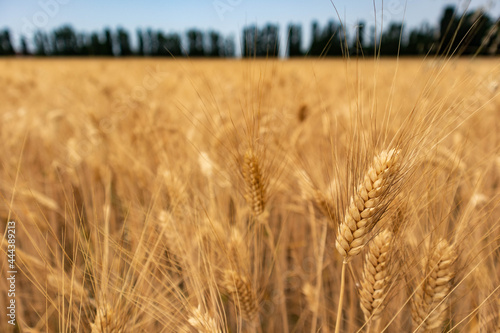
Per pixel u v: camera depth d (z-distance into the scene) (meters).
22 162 4.88
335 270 3.67
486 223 2.38
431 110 1.53
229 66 14.34
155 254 2.54
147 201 3.73
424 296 1.95
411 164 1.59
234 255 2.40
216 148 3.34
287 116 4.18
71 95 9.88
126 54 37.19
